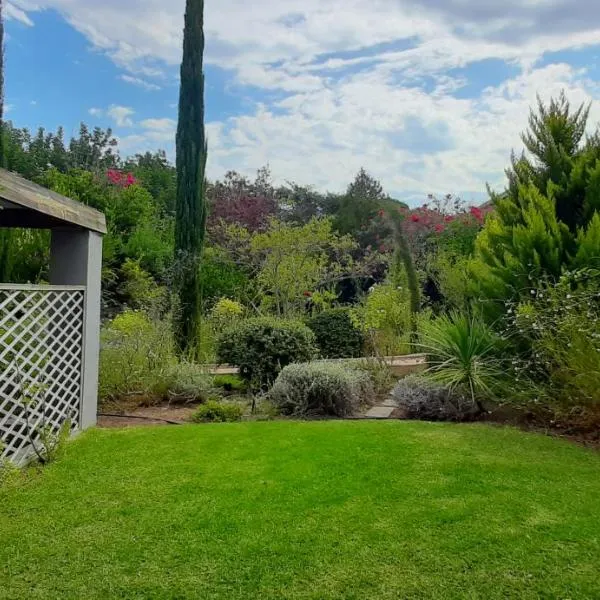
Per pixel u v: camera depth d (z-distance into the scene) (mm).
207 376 6910
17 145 19156
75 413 5027
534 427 5082
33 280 8352
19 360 4316
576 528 2848
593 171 5492
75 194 11273
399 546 2686
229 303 10641
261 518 3018
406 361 8367
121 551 2672
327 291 11664
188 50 9609
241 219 16250
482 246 6324
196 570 2500
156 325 7660
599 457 4070
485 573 2445
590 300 4723
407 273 10344
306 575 2449
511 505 3148
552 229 5496
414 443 4418
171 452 4262
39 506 3221
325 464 3898
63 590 2348
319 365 6285
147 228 13086
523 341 5457
